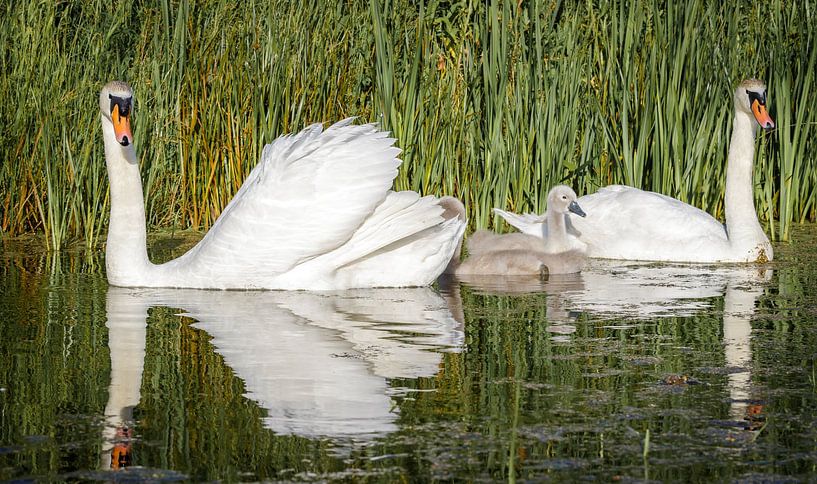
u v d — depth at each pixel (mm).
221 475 7434
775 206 20469
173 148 19484
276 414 8617
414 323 11914
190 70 18281
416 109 18422
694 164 19016
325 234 13641
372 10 17578
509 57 18703
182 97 18484
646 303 13289
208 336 11117
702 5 18719
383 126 17922
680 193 18891
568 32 18688
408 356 10398
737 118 16953
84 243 17953
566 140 18891
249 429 8273
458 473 7504
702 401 9070
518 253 15883
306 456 7758
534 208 18984
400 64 18531
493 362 10234
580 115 19359
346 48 18375
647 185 19484
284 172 13781
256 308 12648
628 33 18594
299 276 13930
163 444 7984
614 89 18953
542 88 18781
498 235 17141
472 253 17156
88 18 18969
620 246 17531
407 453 7840
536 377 9742
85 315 12227
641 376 9789
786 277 15367
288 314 12305
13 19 18547
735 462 7746
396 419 8539
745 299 13508
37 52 18359
